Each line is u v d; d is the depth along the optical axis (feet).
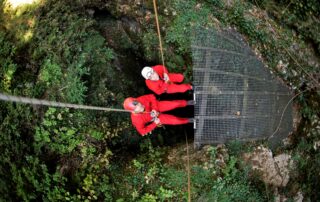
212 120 20.53
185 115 22.85
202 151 20.29
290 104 21.85
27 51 21.21
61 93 20.30
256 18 23.16
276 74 21.98
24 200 19.40
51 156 20.08
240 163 20.42
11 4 22.80
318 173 22.67
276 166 21.11
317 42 24.93
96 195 19.69
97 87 21.15
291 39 23.73
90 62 21.01
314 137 22.40
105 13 22.71
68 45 20.79
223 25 21.85
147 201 19.53
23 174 19.80
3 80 20.95
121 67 22.18
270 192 20.90
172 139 22.45
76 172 19.95
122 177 20.21
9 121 20.49
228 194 19.77
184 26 21.67
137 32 22.45
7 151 20.29
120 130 21.62
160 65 20.45
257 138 20.93
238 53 21.31
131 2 22.22
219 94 20.66
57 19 21.35
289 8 25.16
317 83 23.22
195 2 22.12
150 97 19.84
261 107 21.17
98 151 20.59
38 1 22.11
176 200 19.56
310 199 22.39
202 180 19.63
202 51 20.90
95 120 20.80
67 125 20.22
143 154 21.30
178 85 20.24
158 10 22.09
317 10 26.17
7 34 22.00
